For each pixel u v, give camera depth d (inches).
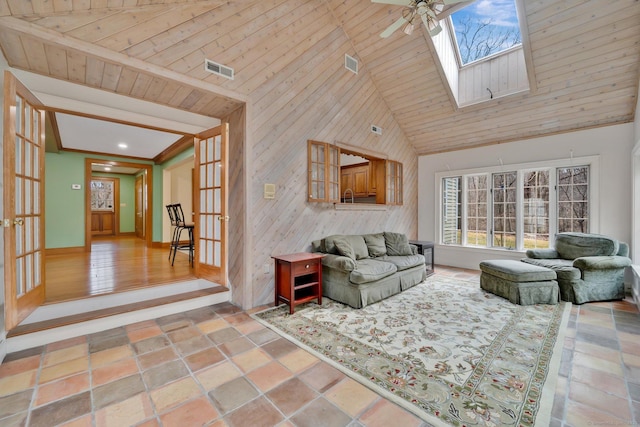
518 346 94.8
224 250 132.8
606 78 146.7
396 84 195.3
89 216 245.8
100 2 83.4
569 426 59.7
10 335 89.6
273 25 126.1
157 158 269.9
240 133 132.9
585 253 153.2
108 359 86.7
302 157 154.5
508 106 179.3
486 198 213.6
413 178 247.0
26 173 96.7
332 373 79.9
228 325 112.4
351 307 133.5
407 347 94.6
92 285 133.2
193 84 112.7
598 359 86.3
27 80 100.2
